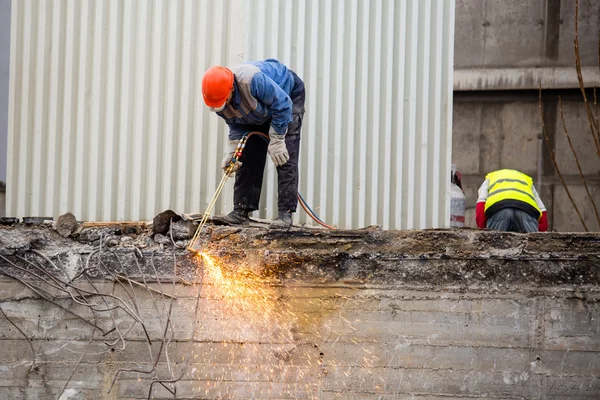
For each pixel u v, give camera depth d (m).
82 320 14.02
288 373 13.62
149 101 16.58
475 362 13.40
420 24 16.78
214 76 13.84
